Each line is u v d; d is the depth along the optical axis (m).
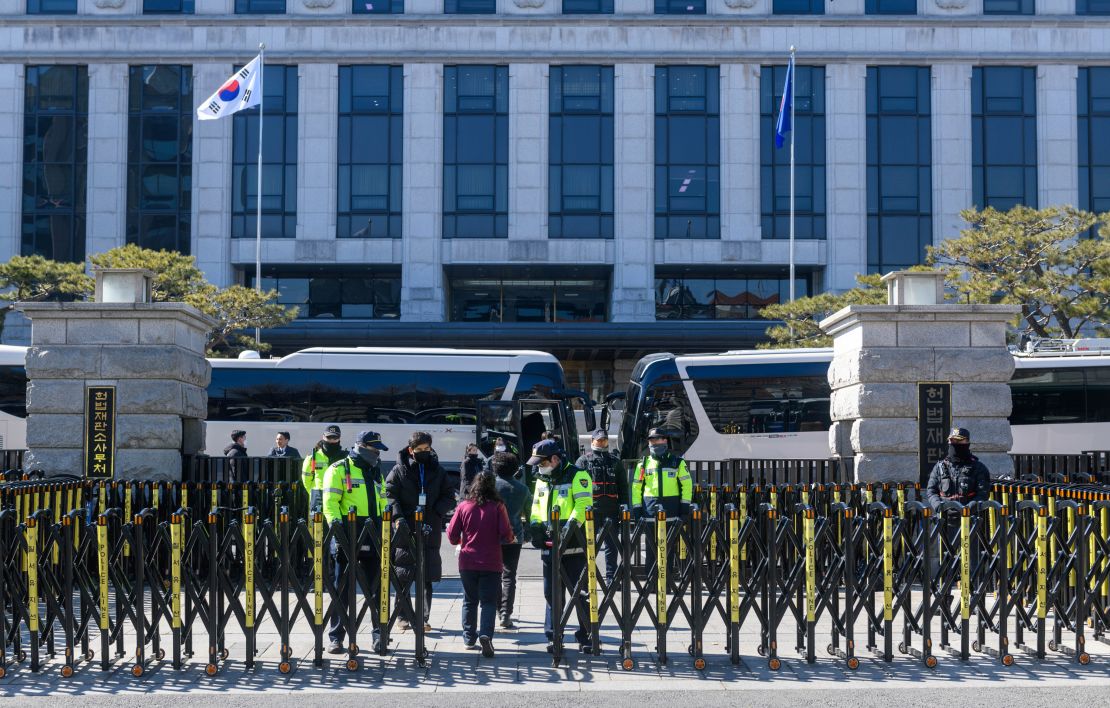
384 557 13.03
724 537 13.62
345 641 14.17
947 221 67.25
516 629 15.06
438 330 66.00
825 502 18.77
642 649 13.77
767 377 32.53
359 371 35.09
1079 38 67.44
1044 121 67.38
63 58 67.81
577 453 35.06
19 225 67.44
